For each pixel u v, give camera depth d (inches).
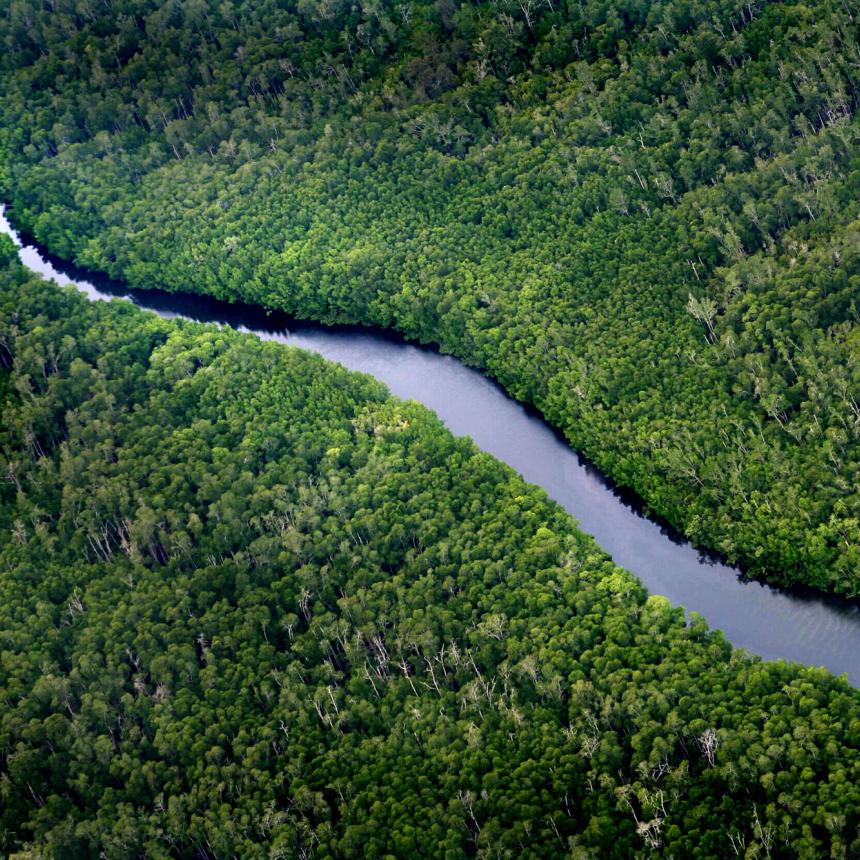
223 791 6983.3
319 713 7194.9
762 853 6077.8
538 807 6471.5
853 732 6368.1
